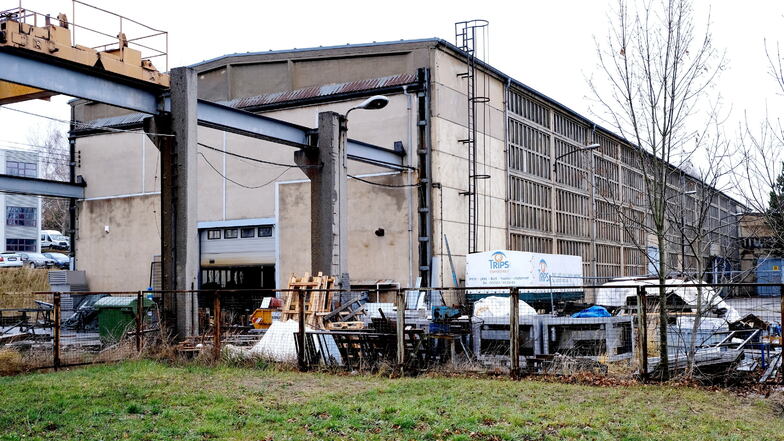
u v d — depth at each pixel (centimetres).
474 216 3000
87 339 1889
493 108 3256
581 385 1257
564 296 2989
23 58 1683
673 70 1359
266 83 3228
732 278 1553
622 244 4581
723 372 1315
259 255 3195
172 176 1973
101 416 1014
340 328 1844
